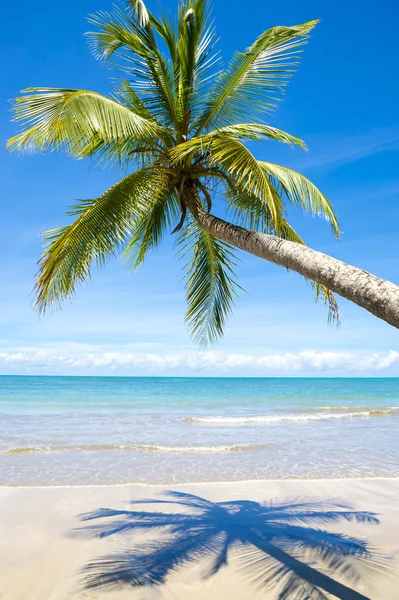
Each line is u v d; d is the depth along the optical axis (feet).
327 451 36.40
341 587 12.88
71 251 16.76
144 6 18.74
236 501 21.68
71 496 22.50
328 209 20.22
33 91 15.01
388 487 24.48
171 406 85.97
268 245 14.90
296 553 15.33
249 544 16.12
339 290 11.71
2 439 41.91
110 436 44.78
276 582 13.20
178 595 12.48
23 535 17.07
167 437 44.42
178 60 21.38
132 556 15.14
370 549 15.64
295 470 29.45
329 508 20.53
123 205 18.02
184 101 20.93
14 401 94.48
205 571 13.98
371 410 76.48
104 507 20.65
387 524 18.29
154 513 19.81
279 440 42.34
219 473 28.53
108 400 99.66
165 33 21.22
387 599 12.14
